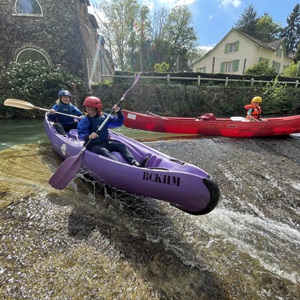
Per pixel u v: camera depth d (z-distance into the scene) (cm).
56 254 205
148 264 213
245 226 304
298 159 518
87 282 183
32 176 340
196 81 1312
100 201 301
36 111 946
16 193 283
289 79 1441
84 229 242
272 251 263
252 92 1267
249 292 203
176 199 257
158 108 1162
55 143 399
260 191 385
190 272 213
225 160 484
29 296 167
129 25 2462
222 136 634
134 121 675
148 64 2783
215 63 2377
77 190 316
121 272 198
